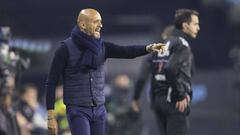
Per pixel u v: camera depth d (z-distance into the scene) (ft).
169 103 72.23
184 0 156.04
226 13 156.56
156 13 156.04
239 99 126.00
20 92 107.45
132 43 146.61
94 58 63.67
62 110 103.45
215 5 155.53
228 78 126.72
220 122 126.41
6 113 89.25
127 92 111.86
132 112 108.37
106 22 153.38
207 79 127.03
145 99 122.31
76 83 63.67
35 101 108.47
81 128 63.10
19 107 105.50
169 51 71.87
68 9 155.43
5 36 88.12
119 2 156.15
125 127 108.68
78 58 63.46
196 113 127.03
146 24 152.05
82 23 63.36
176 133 72.13
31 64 133.08
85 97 63.62
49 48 137.28
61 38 145.48
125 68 131.75
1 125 86.74
